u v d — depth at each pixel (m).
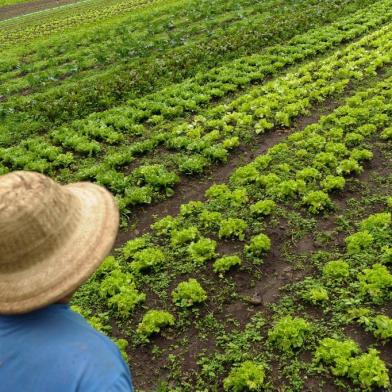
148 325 9.55
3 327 3.20
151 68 24.64
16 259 3.16
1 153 18.11
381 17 29.06
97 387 3.00
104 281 10.82
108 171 15.76
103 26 36.03
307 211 12.78
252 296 10.30
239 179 14.38
